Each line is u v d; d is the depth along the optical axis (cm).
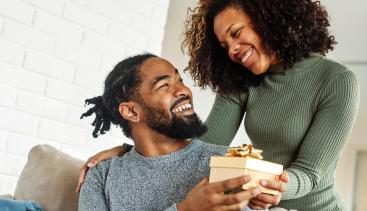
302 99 144
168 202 121
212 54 161
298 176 128
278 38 143
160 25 241
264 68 147
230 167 95
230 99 162
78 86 212
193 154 126
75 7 211
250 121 153
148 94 129
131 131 133
